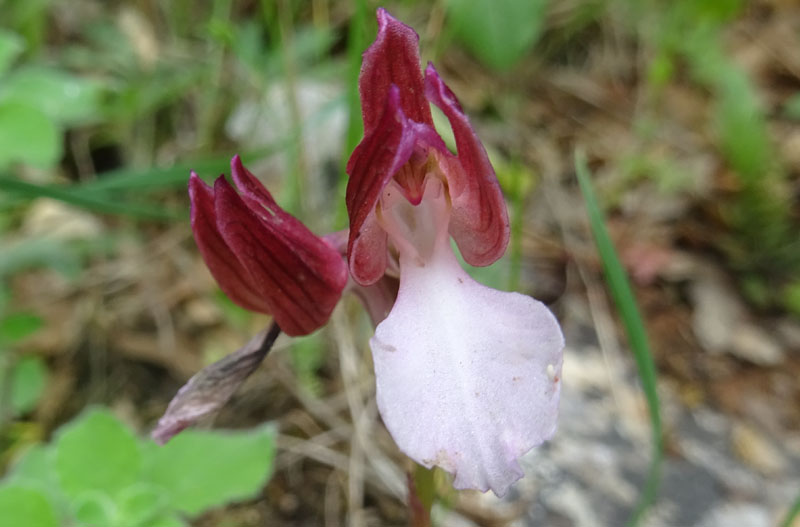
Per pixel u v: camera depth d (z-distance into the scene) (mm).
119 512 114
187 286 180
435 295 86
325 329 165
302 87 204
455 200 90
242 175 87
